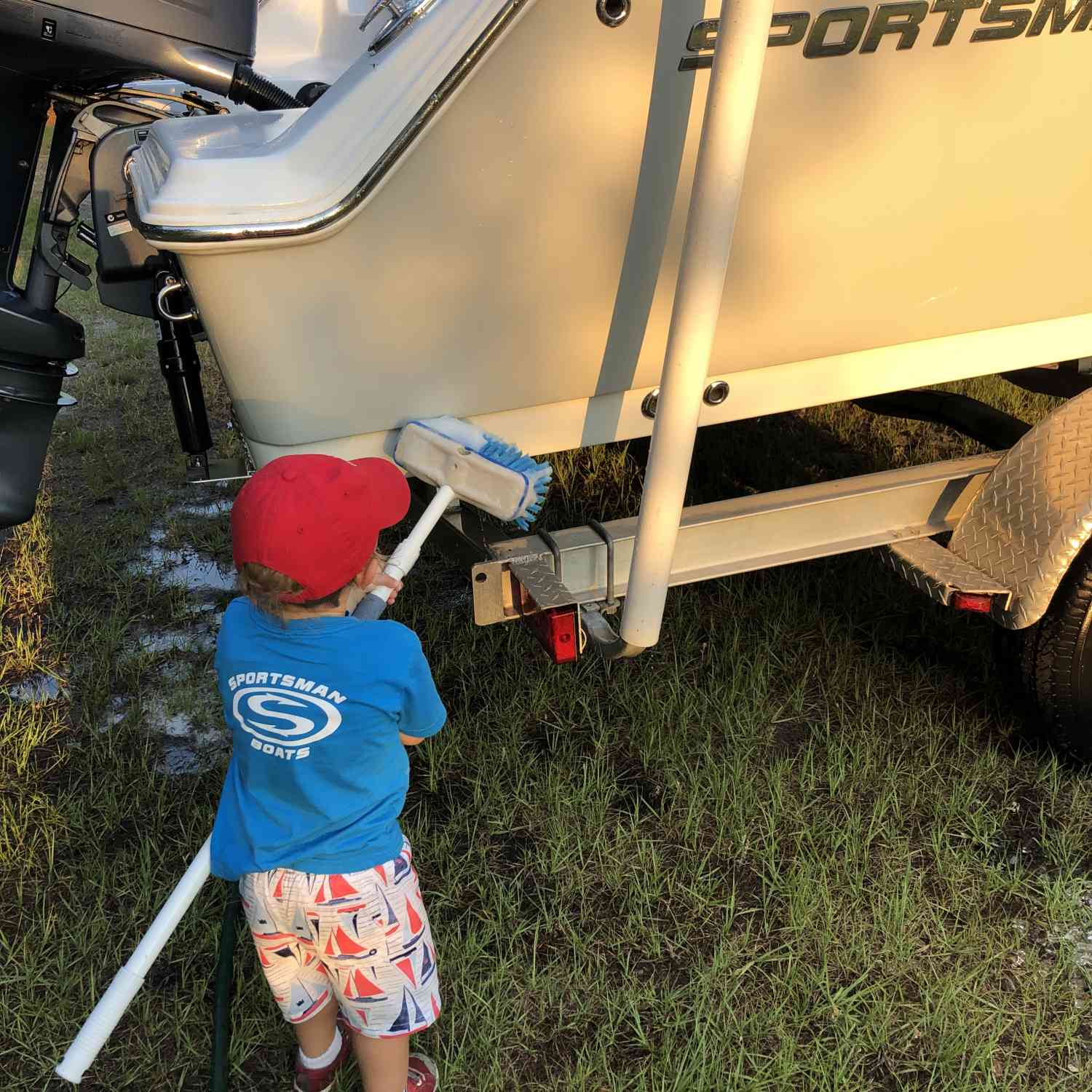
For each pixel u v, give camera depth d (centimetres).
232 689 168
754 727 306
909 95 215
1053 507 250
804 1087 218
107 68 255
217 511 440
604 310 221
